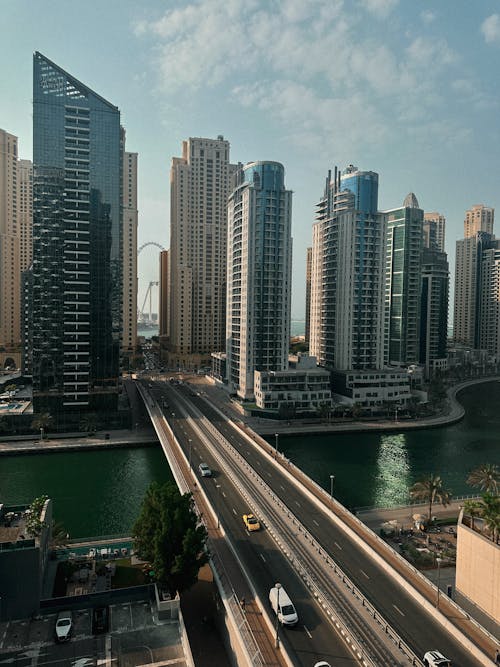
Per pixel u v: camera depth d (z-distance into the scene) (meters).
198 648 63.72
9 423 167.62
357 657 56.06
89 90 172.62
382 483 132.00
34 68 167.25
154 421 165.75
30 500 117.62
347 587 70.00
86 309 174.88
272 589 65.75
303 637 59.34
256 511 96.50
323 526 90.44
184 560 67.88
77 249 173.88
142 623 67.00
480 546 68.75
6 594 67.25
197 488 108.00
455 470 144.50
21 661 58.94
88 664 58.62
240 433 157.38
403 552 90.06
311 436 180.62
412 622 62.59
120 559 86.12
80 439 166.25
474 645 56.88
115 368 178.50
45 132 169.38
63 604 69.25
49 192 171.00
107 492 123.19
